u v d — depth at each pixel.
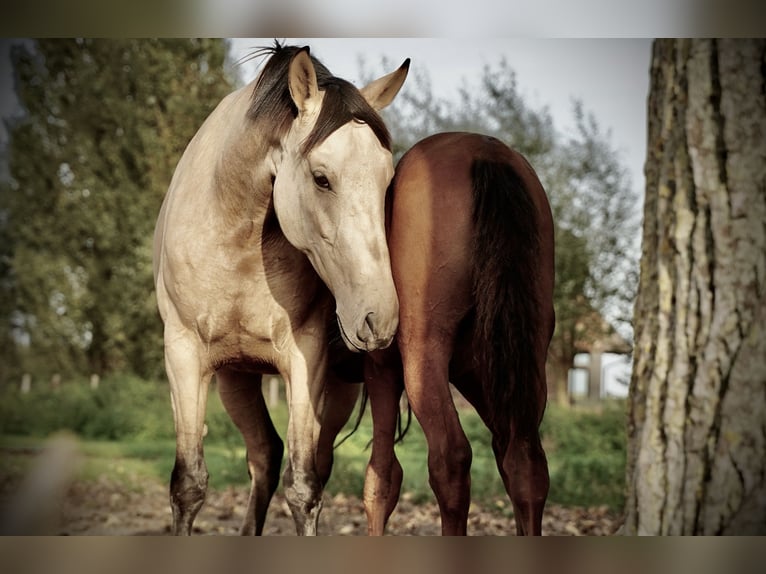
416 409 3.25
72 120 16.42
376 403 3.88
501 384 3.07
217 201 3.60
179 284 3.70
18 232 16.58
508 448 3.11
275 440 4.56
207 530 6.40
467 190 3.18
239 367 3.96
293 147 3.31
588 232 13.56
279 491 7.93
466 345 3.40
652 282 3.78
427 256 3.21
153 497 7.95
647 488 3.66
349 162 3.10
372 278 3.04
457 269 3.18
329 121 3.13
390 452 3.86
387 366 3.80
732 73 3.60
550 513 6.95
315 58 3.44
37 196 16.62
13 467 9.21
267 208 3.56
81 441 12.09
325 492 7.74
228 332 3.73
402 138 14.26
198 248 3.64
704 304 3.58
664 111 3.81
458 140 3.35
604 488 7.70
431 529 6.29
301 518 3.62
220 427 11.58
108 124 16.34
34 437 12.59
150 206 15.58
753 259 3.52
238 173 3.52
